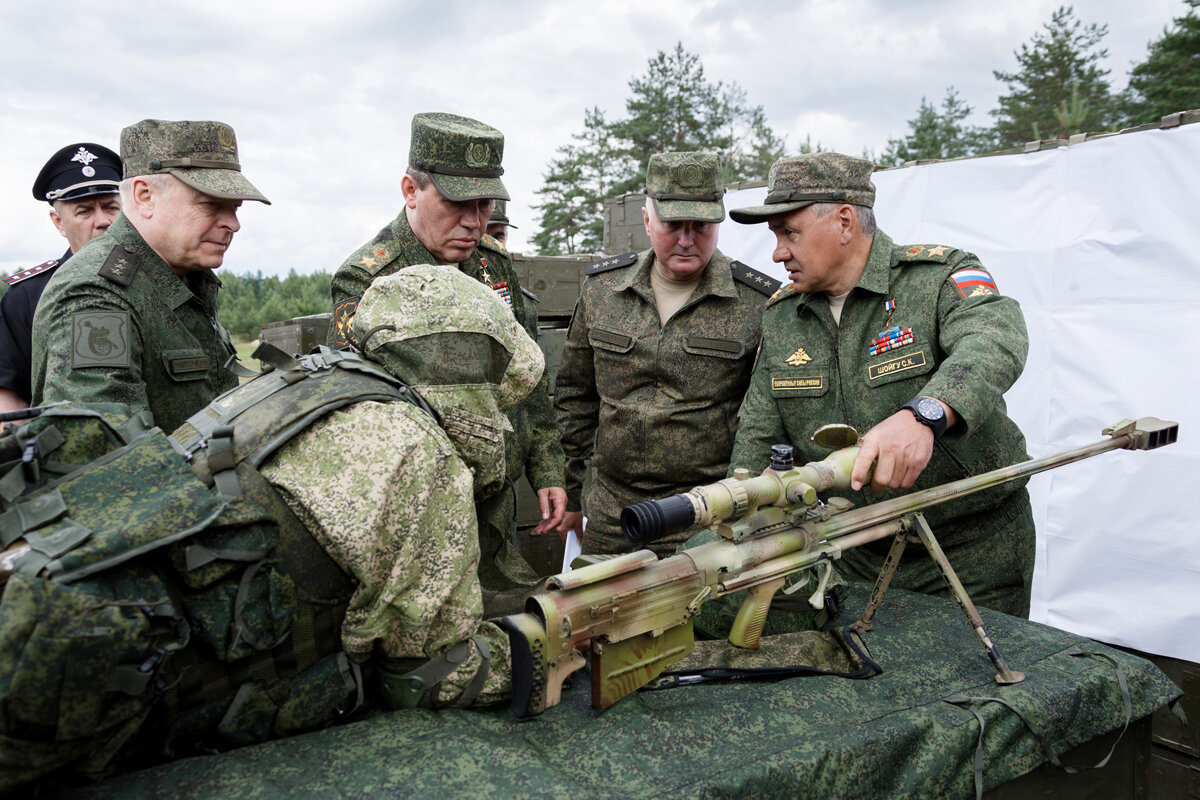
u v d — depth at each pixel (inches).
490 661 60.7
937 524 96.4
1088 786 73.6
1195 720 125.1
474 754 52.4
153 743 51.7
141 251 85.8
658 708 63.2
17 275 115.2
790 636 77.4
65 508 47.3
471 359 61.0
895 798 59.6
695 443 121.6
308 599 53.5
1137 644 140.9
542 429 121.0
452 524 56.6
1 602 41.1
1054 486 151.0
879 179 177.6
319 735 54.5
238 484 51.7
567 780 50.9
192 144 85.7
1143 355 138.3
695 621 84.8
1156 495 138.0
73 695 41.0
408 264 111.3
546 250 979.3
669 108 859.4
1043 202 150.8
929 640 77.9
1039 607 154.9
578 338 135.1
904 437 69.0
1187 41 533.6
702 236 114.7
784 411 103.3
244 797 47.0
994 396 75.7
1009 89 708.7
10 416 51.5
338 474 52.8
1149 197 136.3
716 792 51.8
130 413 56.8
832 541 71.1
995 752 64.4
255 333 1006.4
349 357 61.0
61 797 46.5
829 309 100.5
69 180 125.1
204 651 50.3
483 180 108.4
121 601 43.9
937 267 93.7
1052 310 150.2
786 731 60.2
